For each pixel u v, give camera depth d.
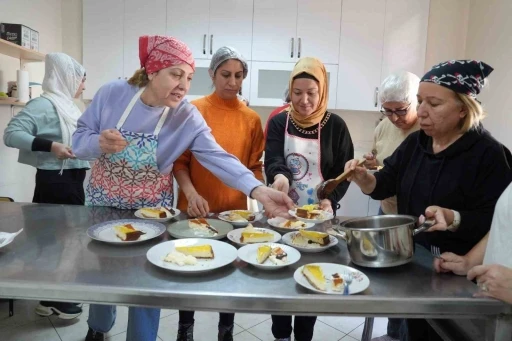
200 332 2.02
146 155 1.37
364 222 1.05
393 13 3.29
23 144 1.98
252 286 0.85
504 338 0.80
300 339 1.70
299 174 1.68
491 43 3.10
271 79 3.33
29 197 2.96
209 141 1.41
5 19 2.61
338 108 3.38
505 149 1.07
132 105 1.34
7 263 0.92
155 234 1.13
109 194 1.42
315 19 3.27
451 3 3.48
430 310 0.79
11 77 2.67
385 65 3.33
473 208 1.06
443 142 1.13
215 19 3.25
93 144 1.27
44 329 1.98
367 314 0.79
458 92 1.00
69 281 0.82
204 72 3.29
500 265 0.80
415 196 1.18
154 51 1.22
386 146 2.06
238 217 1.40
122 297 0.80
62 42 3.43
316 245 1.10
